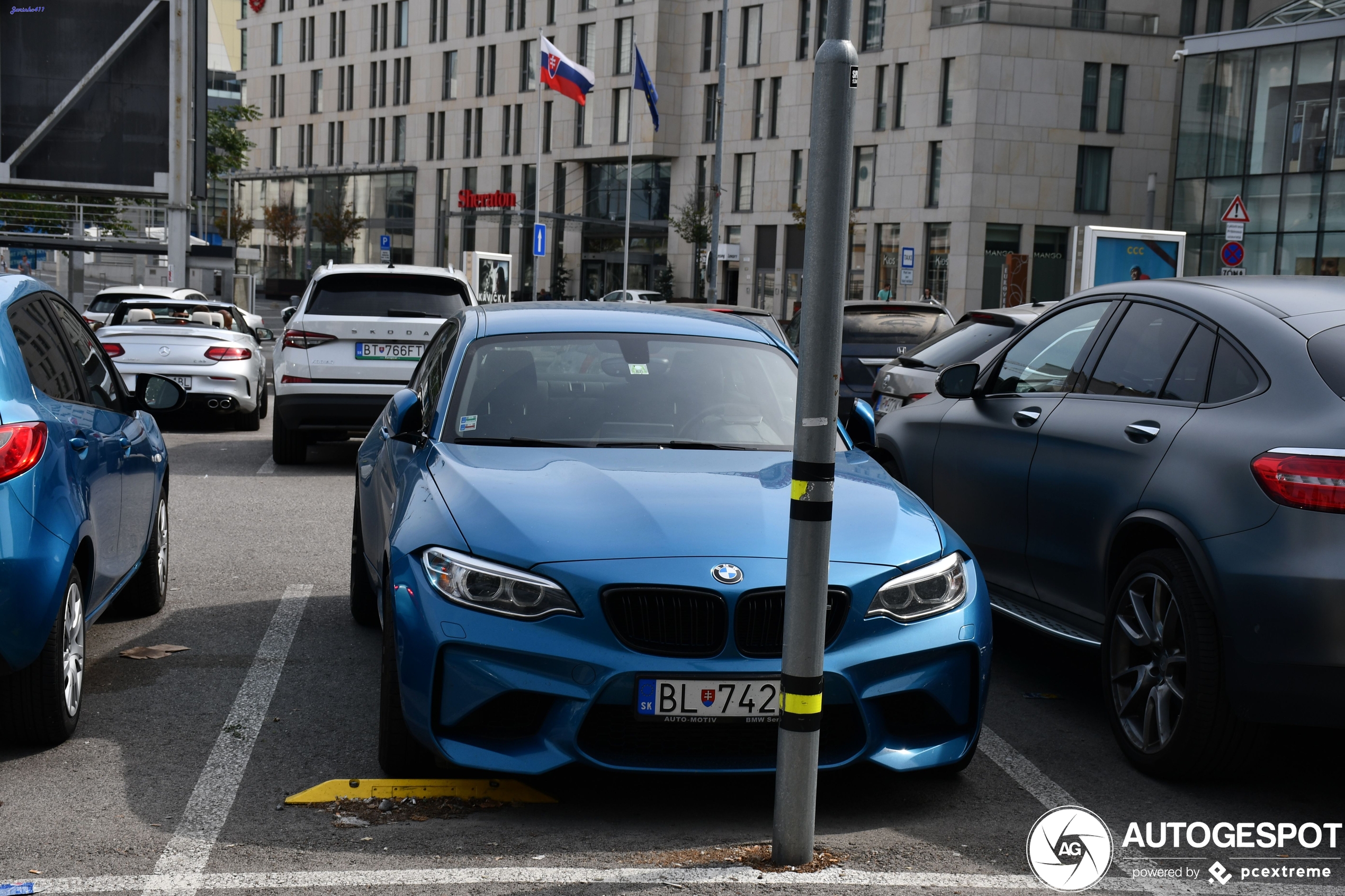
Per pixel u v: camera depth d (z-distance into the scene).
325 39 86.81
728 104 63.38
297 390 12.06
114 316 16.95
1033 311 9.12
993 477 5.88
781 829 3.71
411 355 12.19
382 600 4.50
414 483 4.75
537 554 4.04
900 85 55.84
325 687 5.48
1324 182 37.22
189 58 30.11
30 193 31.78
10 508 4.34
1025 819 4.16
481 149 76.50
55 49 29.53
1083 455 5.18
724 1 41.22
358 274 12.34
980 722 4.30
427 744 4.06
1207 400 4.64
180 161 30.12
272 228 88.06
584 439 5.11
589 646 3.93
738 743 4.03
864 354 13.72
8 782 4.31
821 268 3.49
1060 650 6.51
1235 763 4.37
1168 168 54.19
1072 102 53.19
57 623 4.54
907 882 3.61
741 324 6.12
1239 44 39.06
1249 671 4.11
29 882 3.50
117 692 5.37
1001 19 52.56
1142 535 4.81
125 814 4.03
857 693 4.05
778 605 3.98
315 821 4.00
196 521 9.57
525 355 5.54
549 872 3.61
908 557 4.25
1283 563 4.00
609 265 69.94
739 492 4.47
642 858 3.74
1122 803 4.33
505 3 74.44
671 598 3.96
